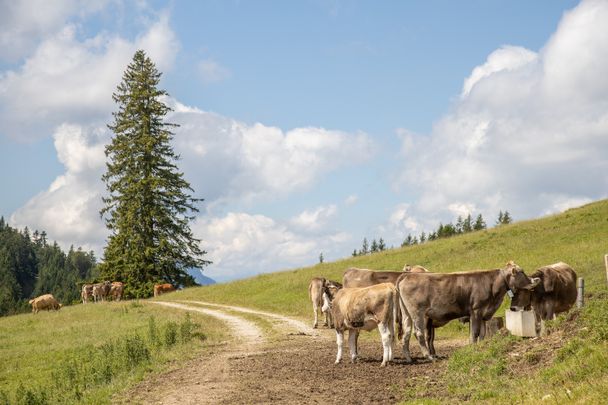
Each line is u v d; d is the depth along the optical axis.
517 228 51.19
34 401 18.33
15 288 173.25
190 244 68.62
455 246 49.88
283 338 26.41
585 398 10.00
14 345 32.84
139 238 65.44
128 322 37.53
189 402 14.41
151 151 68.44
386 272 22.42
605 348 11.86
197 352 22.88
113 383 18.06
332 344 23.66
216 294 51.94
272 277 55.19
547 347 13.64
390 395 13.97
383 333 17.20
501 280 17.50
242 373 17.55
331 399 13.97
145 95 69.81
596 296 20.03
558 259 36.75
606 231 43.28
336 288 21.83
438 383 14.24
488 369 13.84
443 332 26.02
